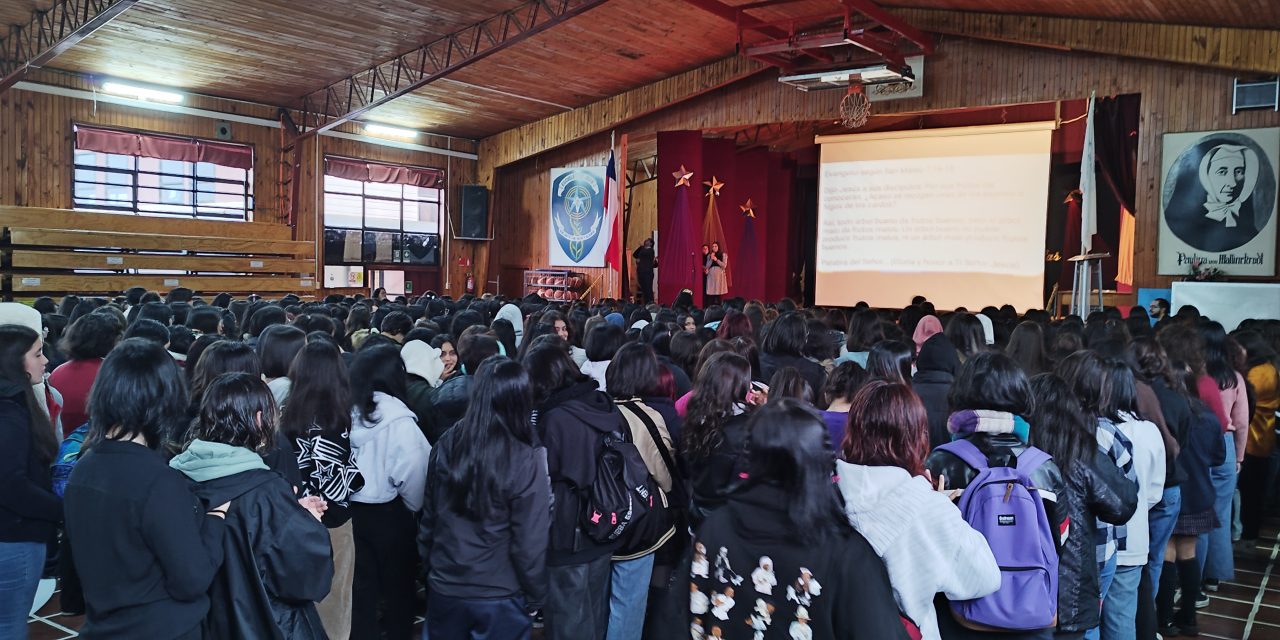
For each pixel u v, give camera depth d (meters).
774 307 8.30
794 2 10.99
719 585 1.57
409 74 12.82
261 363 3.10
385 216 16.06
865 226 12.78
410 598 3.09
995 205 11.91
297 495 2.37
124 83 12.31
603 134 15.49
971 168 12.05
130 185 12.68
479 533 2.39
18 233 10.48
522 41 11.23
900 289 12.52
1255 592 4.32
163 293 11.88
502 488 2.34
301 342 3.14
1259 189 9.48
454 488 2.38
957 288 12.13
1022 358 4.20
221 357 2.69
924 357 3.38
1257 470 5.01
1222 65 9.41
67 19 9.22
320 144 14.88
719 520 1.62
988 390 2.21
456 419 3.21
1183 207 9.93
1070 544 2.26
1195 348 3.96
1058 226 15.17
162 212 13.05
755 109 13.28
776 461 1.50
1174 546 3.77
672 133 14.28
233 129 13.68
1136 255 10.27
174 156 12.99
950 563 1.69
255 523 1.99
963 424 2.21
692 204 14.24
